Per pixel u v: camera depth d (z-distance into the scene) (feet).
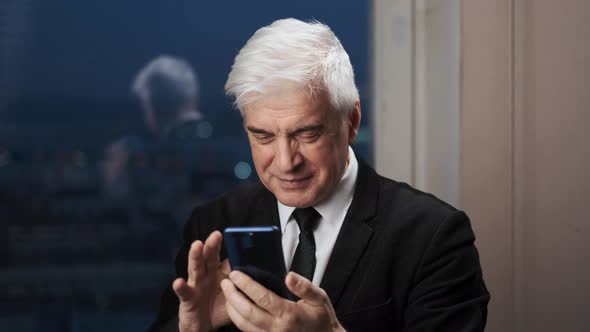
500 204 5.07
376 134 5.84
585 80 4.99
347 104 3.22
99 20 7.60
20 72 7.77
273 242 2.89
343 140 3.28
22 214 8.29
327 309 2.83
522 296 5.11
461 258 3.46
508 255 5.09
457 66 5.00
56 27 7.68
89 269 8.29
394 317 3.56
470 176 5.03
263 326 2.81
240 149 7.71
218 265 3.20
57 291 8.17
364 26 6.09
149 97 7.55
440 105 5.35
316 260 3.64
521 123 5.03
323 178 3.22
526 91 5.01
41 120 8.09
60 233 8.39
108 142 8.27
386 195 3.78
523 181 5.05
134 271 8.48
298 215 3.70
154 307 8.28
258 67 3.01
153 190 8.41
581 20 4.96
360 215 3.64
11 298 8.00
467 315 3.32
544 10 4.97
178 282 2.98
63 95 7.98
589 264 5.05
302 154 3.15
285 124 3.05
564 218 5.06
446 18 5.23
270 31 3.16
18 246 8.25
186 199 8.40
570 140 5.02
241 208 4.07
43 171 8.29
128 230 8.54
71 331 8.01
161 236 8.54
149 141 8.09
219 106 7.46
